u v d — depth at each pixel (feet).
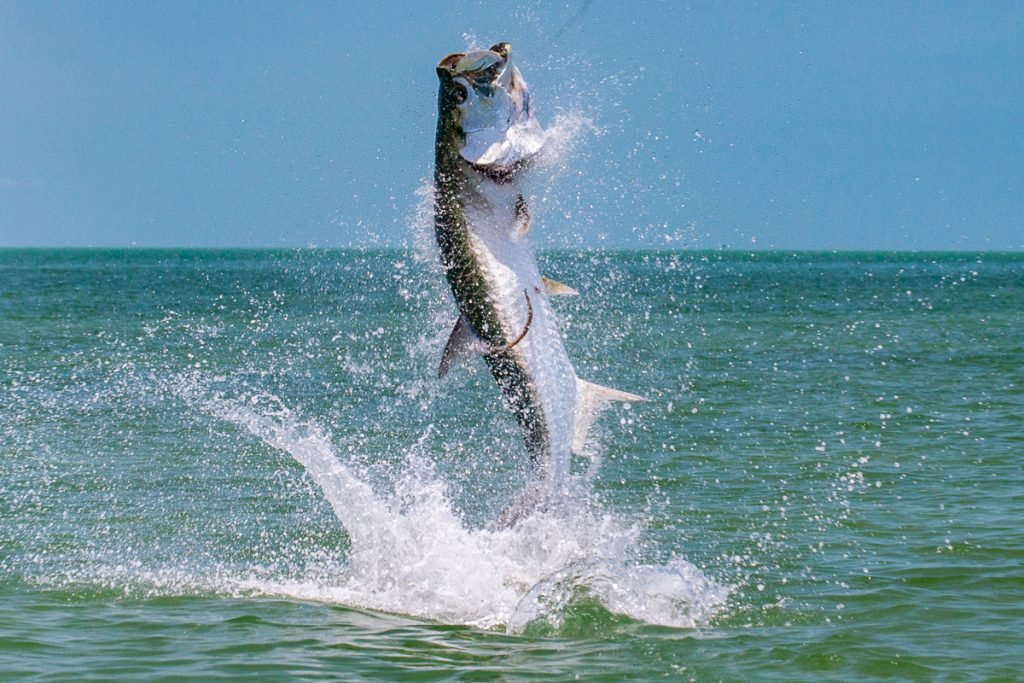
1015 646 48.70
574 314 192.75
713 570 61.05
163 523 74.02
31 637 50.24
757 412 121.49
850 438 104.17
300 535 71.00
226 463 94.38
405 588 57.93
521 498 54.70
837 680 44.91
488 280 49.73
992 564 61.36
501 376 51.29
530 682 44.65
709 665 46.65
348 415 120.47
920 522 71.20
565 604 53.36
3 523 73.77
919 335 226.58
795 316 288.10
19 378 148.25
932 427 110.11
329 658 47.55
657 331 227.81
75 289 413.80
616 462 93.40
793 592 57.21
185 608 55.52
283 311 284.61
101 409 122.83
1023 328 244.83
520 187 49.16
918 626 51.67
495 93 47.85
